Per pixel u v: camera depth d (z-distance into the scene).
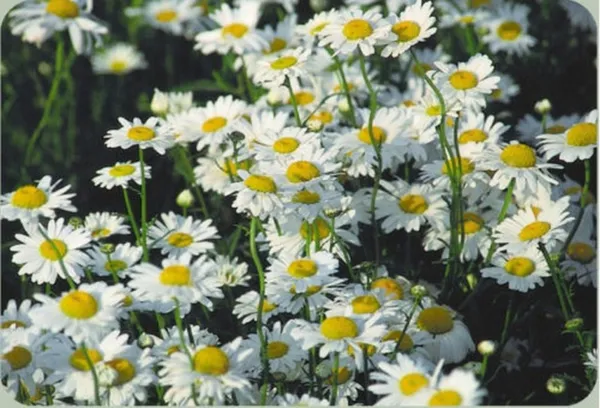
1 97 9.30
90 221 6.54
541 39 9.63
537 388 6.57
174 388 5.01
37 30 8.02
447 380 4.60
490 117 7.23
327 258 5.68
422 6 6.52
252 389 5.51
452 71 6.46
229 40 8.10
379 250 7.00
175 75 9.95
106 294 5.09
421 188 6.92
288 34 8.41
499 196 7.09
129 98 9.62
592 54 9.52
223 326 6.69
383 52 6.29
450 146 6.96
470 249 6.79
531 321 6.66
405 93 8.05
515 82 9.27
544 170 6.45
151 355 5.38
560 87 9.28
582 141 6.42
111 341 5.18
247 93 9.01
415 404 4.55
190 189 8.12
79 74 9.80
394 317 5.86
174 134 6.93
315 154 6.08
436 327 5.97
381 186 7.11
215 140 6.92
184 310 5.56
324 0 8.41
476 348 6.48
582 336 6.38
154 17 9.95
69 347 5.20
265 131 6.61
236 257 6.82
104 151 8.80
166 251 6.44
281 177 5.86
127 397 5.01
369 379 5.77
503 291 6.82
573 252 6.89
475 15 8.95
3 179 8.65
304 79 8.16
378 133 6.77
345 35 6.35
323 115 7.56
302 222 6.52
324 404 5.12
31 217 6.04
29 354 5.34
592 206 7.21
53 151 8.90
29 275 7.47
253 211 5.60
